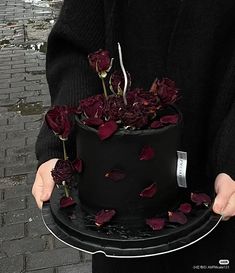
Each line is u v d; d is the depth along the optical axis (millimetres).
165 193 836
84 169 842
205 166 1025
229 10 930
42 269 1828
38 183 961
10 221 2086
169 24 983
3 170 2482
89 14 1055
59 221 831
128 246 773
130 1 997
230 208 858
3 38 4766
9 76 3764
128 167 803
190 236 798
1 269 1834
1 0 6320
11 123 3002
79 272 1805
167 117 824
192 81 971
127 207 820
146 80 1025
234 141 912
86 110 831
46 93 3428
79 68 1070
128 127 794
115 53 1023
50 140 1005
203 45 947
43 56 4223
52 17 5496
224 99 962
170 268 1108
